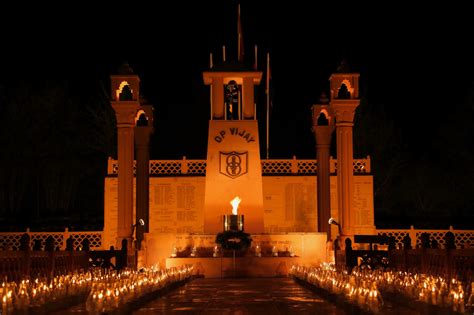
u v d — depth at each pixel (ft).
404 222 114.42
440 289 36.29
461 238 98.12
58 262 53.67
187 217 102.17
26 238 46.83
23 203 133.08
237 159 82.58
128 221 78.95
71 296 40.19
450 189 130.93
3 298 34.17
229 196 81.82
